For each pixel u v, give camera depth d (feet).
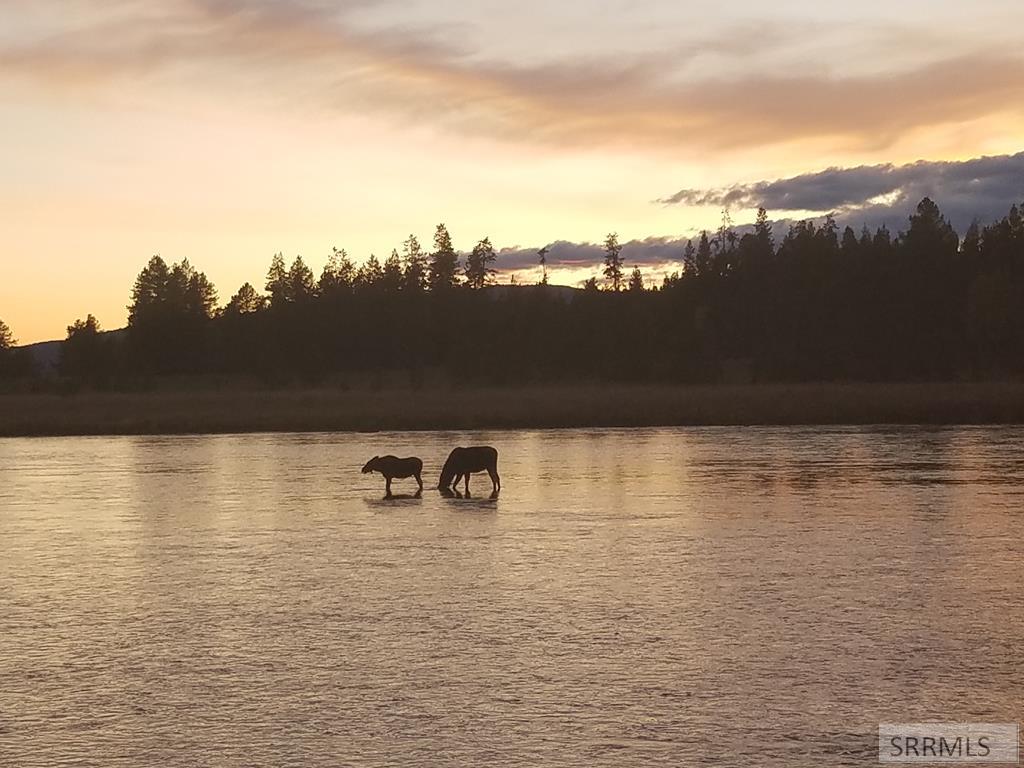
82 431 189.26
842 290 357.41
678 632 39.88
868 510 73.92
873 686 33.14
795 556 55.93
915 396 211.00
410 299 424.46
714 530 65.51
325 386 350.84
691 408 197.57
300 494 88.99
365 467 87.86
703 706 31.45
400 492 90.02
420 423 185.37
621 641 38.60
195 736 29.43
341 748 28.40
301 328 398.42
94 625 42.14
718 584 48.75
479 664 35.94
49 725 30.45
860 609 43.32
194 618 43.14
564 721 30.30
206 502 84.12
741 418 186.80
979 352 325.21
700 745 28.37
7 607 45.65
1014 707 31.17
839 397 212.23
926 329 337.11
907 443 135.74
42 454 141.49
